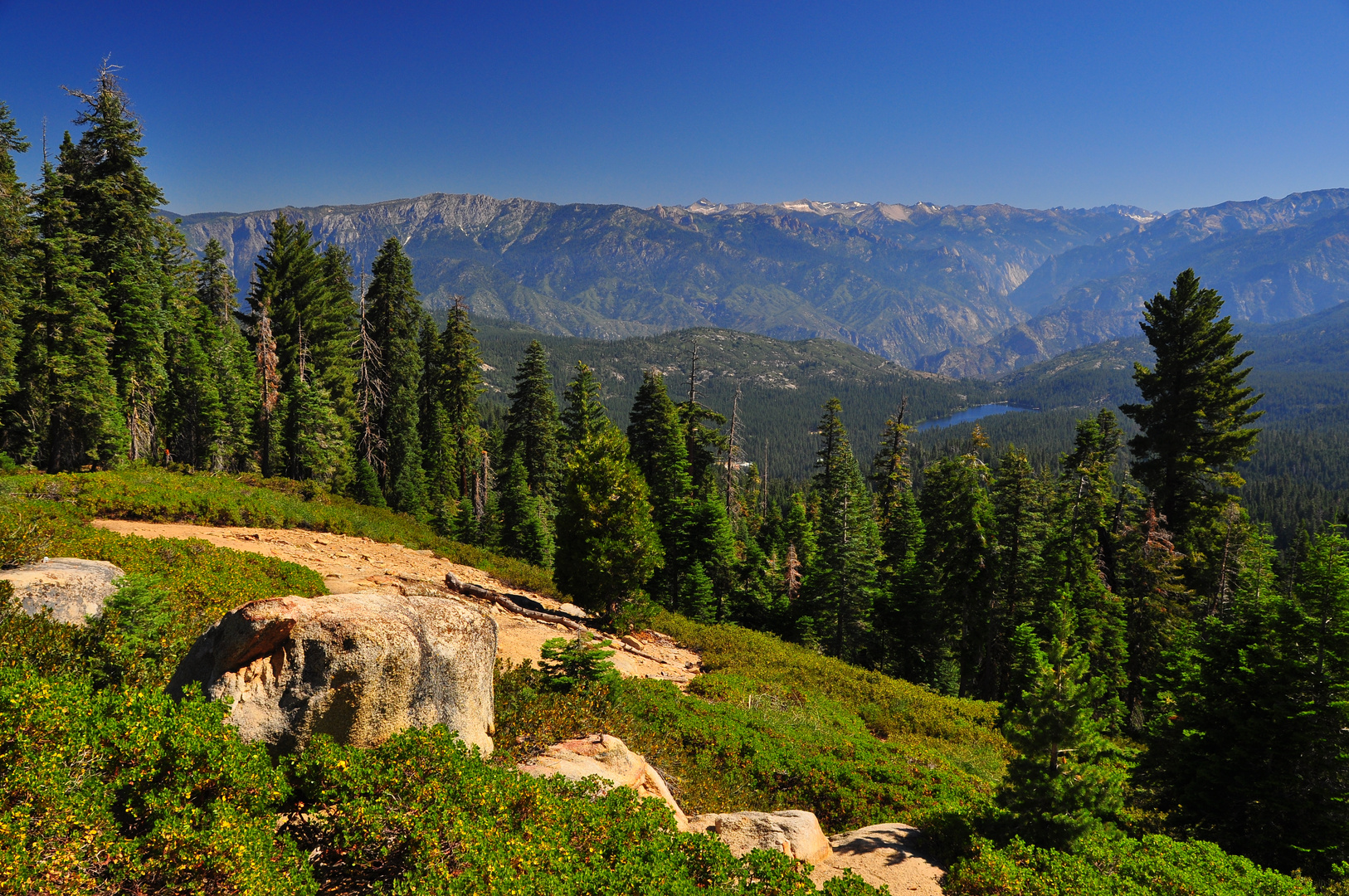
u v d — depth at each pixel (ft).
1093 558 111.96
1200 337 123.44
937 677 128.26
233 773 17.13
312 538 75.51
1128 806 49.06
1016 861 30.68
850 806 39.11
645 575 71.26
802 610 139.13
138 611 28.58
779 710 57.26
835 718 60.18
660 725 42.88
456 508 172.45
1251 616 48.37
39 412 100.58
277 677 21.01
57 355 97.40
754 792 38.50
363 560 70.33
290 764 19.65
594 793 24.85
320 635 21.42
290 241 158.10
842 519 136.67
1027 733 34.81
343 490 142.61
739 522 208.85
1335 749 41.86
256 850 15.52
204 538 64.34
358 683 21.53
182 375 131.85
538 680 39.14
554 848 18.90
